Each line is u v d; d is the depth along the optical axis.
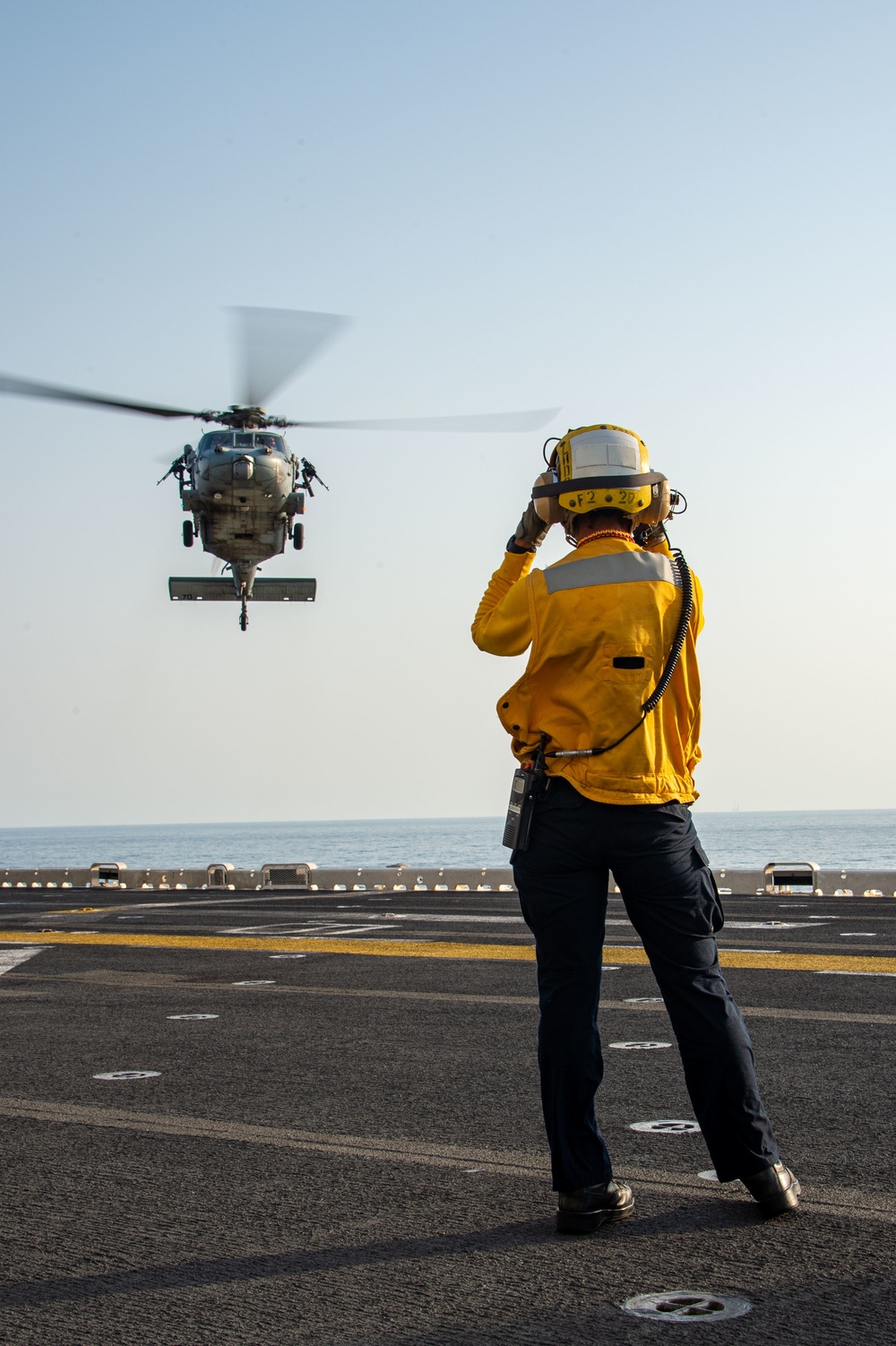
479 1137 4.59
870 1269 3.06
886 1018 6.94
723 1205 3.66
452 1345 2.67
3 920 16.33
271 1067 6.02
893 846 159.12
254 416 22.14
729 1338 2.65
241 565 23.25
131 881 26.50
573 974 3.58
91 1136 4.73
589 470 3.83
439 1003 8.00
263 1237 3.48
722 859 105.50
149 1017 7.67
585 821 3.59
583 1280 3.06
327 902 19.14
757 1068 5.66
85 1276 3.19
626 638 3.62
